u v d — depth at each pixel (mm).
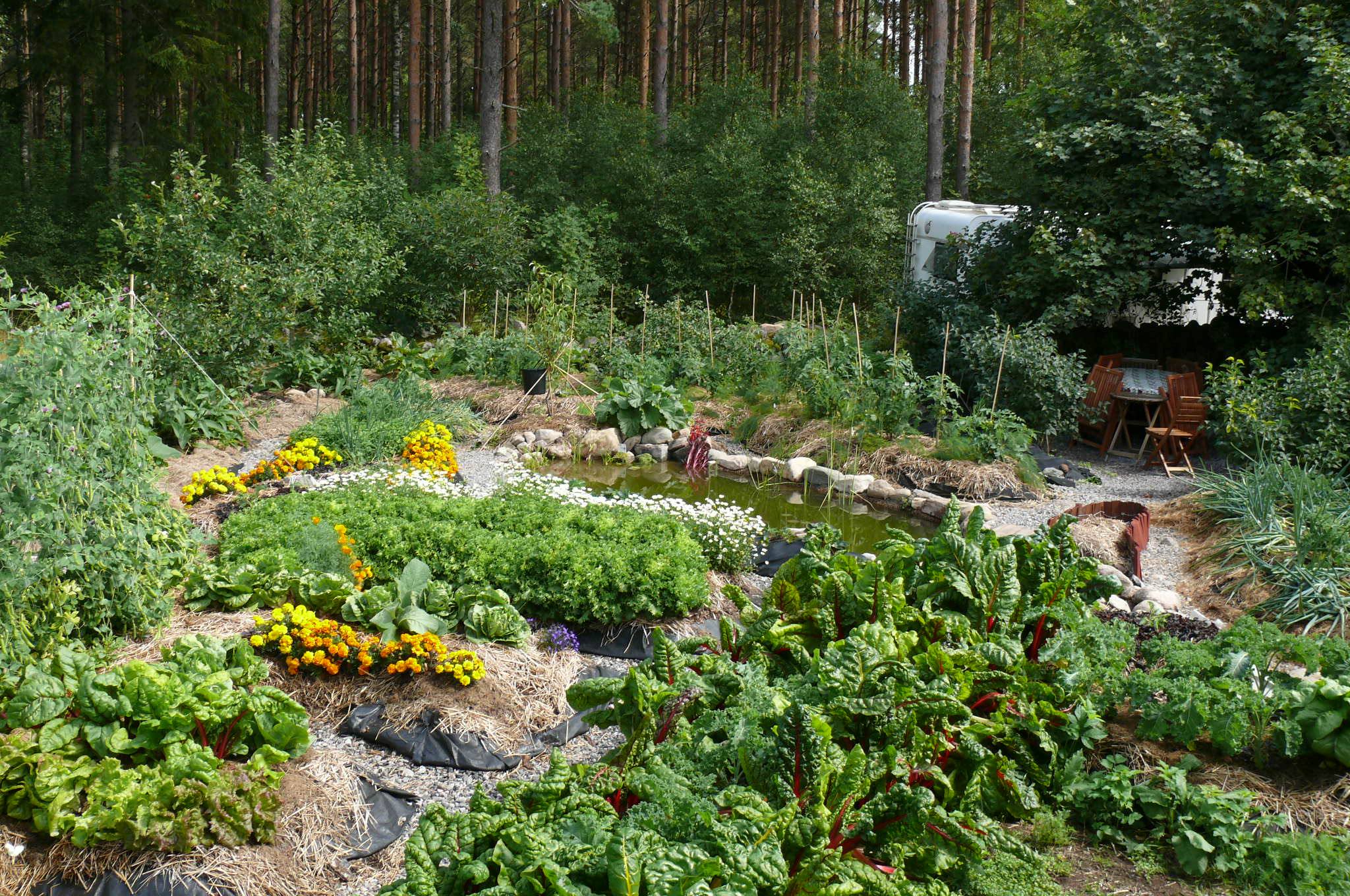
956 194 22500
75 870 3381
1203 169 11047
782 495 9930
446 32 28406
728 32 40125
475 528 6441
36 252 21031
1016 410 10891
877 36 36344
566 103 28781
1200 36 11539
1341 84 10094
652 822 3160
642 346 13523
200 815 3547
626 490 9352
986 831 3803
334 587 5336
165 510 5566
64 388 4555
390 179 17969
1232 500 7754
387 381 11461
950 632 4668
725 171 19406
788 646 4562
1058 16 13391
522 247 16969
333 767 4199
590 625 5875
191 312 10562
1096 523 7848
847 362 11430
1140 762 4285
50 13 21594
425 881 2895
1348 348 8852
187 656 4254
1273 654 4879
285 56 44156
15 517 4211
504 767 4449
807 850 3219
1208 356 12164
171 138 23844
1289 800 4012
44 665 4023
